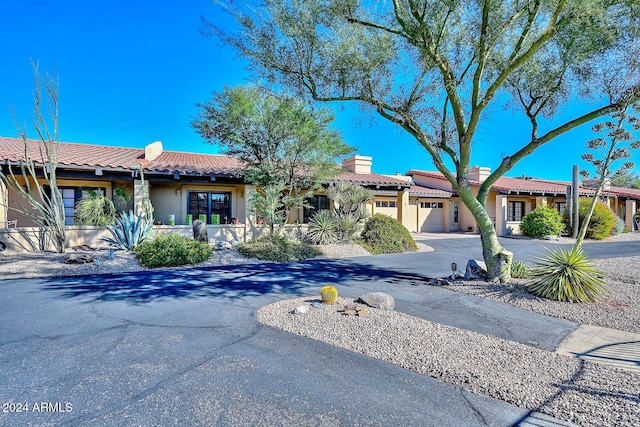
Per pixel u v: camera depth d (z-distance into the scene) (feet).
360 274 29.32
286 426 8.49
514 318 17.76
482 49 21.48
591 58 22.35
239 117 41.09
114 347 13.25
